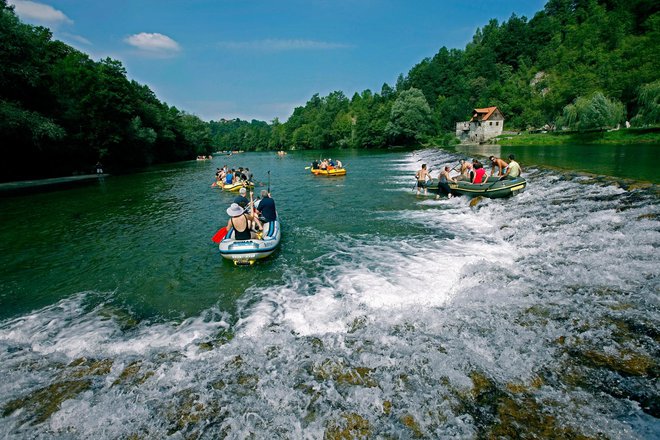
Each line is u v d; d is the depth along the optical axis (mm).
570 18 96750
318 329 5047
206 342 4875
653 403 3240
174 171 35656
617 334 4242
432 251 8023
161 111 57906
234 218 7488
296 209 13133
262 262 7887
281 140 119500
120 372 4273
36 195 19766
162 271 7703
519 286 5844
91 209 15086
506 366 3916
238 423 3414
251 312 5684
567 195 10742
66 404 3760
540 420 3162
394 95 100188
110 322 5617
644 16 64438
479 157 23906
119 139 36500
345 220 11227
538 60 91438
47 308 6184
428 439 3098
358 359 4242
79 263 8383
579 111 44031
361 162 35344
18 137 24484
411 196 14914
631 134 37594
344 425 3311
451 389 3633
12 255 9094
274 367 4219
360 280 6637
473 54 108188
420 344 4449
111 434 3379
